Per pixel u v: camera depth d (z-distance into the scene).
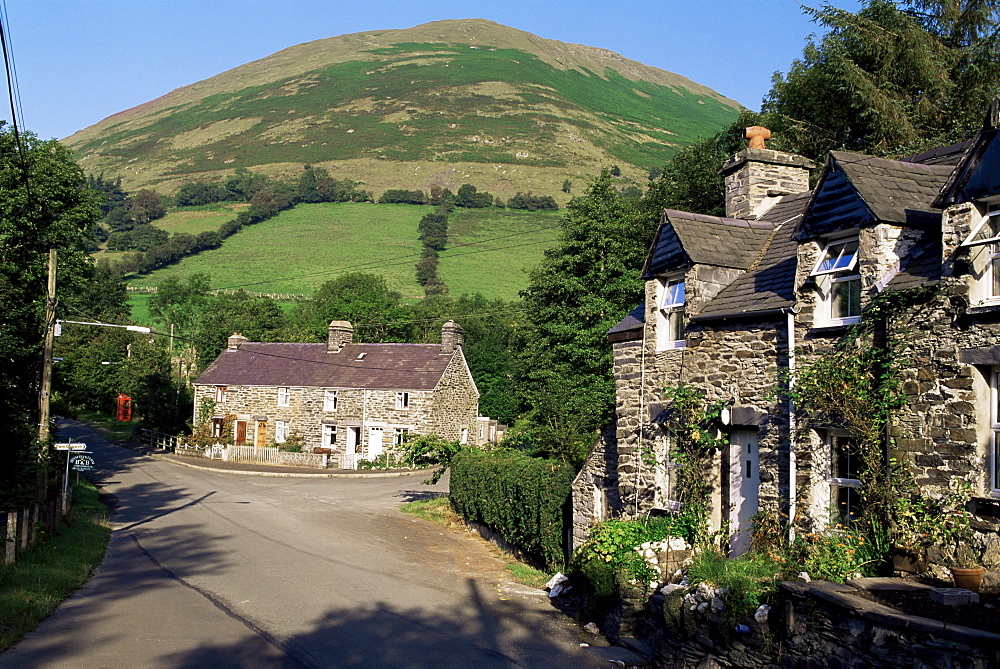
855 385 9.76
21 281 28.88
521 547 19.64
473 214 145.88
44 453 23.06
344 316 77.12
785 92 30.78
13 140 30.23
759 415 11.66
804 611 8.38
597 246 34.81
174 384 62.62
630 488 14.59
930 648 6.85
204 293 85.50
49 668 9.59
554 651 11.18
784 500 11.09
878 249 9.91
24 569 14.70
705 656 9.73
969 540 8.45
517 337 66.06
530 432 28.80
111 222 136.12
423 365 52.19
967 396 8.58
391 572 17.28
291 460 49.72
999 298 8.52
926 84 26.09
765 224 14.59
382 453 50.31
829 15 27.84
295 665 10.18
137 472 43.09
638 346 14.84
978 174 8.67
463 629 12.36
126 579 15.90
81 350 73.81
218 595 14.45
